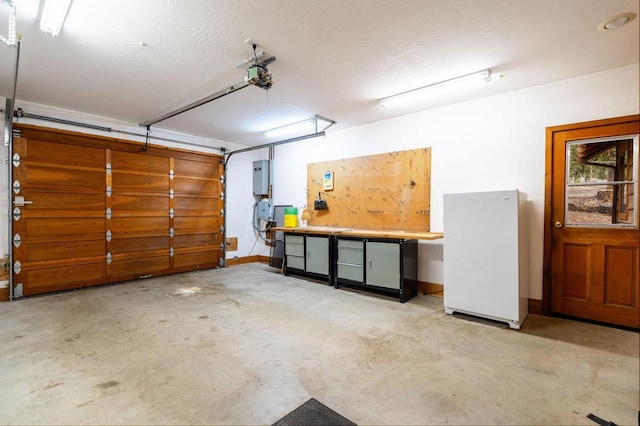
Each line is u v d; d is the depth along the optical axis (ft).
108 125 15.87
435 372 7.39
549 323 10.64
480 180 12.97
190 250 19.44
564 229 11.19
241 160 22.43
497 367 7.63
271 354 8.28
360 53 9.29
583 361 7.93
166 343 8.91
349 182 17.47
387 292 14.70
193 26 7.89
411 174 14.99
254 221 23.04
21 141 13.38
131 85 11.66
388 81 11.30
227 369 7.48
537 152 11.68
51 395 6.37
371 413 5.89
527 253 11.55
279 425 5.55
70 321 10.62
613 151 10.37
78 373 7.24
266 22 7.73
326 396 6.43
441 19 7.61
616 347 8.75
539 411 5.97
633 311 10.02
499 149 12.50
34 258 13.73
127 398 6.30
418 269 14.75
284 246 18.54
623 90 10.17
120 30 8.05
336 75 10.80
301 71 10.48
